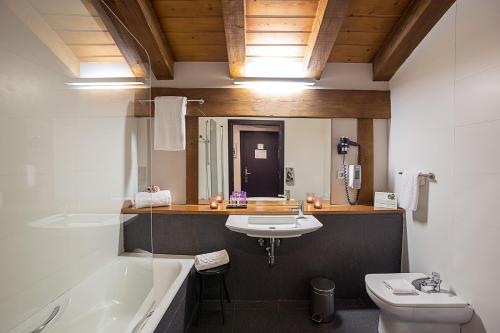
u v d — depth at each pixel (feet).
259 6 5.49
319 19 5.41
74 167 4.91
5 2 3.53
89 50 5.17
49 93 4.30
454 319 4.80
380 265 7.14
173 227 6.95
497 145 4.25
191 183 7.42
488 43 4.38
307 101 7.34
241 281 7.03
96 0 5.06
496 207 4.26
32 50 3.96
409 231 6.81
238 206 7.29
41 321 4.15
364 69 7.42
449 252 5.32
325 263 7.11
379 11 5.85
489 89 4.37
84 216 5.19
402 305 4.83
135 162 6.83
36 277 4.07
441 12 5.31
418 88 6.22
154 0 5.45
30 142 3.94
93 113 5.41
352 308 6.91
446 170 5.38
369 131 7.57
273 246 6.56
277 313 6.73
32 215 3.99
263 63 7.09
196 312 6.65
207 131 7.47
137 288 5.99
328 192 7.73
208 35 6.39
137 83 6.47
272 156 7.68
